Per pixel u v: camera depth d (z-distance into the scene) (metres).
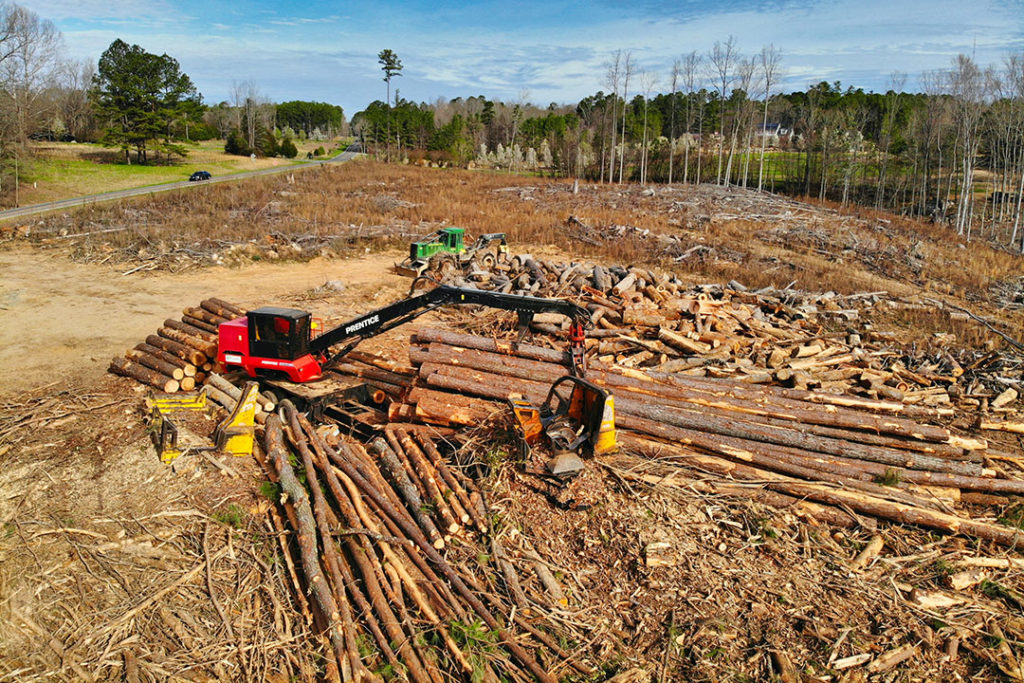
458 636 6.59
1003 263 34.28
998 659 6.46
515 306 10.63
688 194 47.03
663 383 10.91
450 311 18.41
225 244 26.59
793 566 7.64
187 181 58.81
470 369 10.90
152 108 71.38
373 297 20.88
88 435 10.72
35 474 9.51
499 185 51.91
